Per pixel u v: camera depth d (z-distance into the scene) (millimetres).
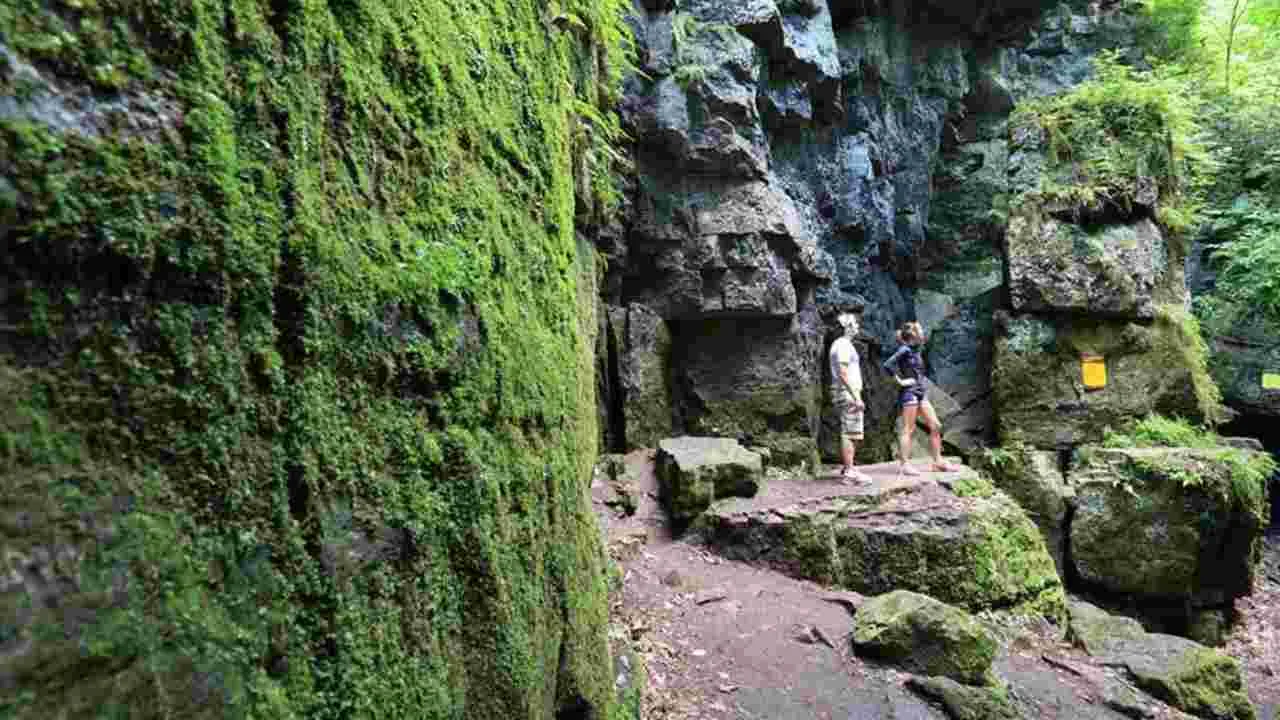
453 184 2346
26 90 1070
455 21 2520
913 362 9805
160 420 1238
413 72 2172
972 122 15094
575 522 3121
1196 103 13406
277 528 1471
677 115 10445
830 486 9578
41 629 1011
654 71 10500
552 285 3205
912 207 14125
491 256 2523
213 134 1379
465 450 2172
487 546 2225
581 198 4504
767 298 10875
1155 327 11070
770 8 11008
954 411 12344
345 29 1864
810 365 11594
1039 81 15180
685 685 5867
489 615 2201
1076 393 10977
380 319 1848
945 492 9055
